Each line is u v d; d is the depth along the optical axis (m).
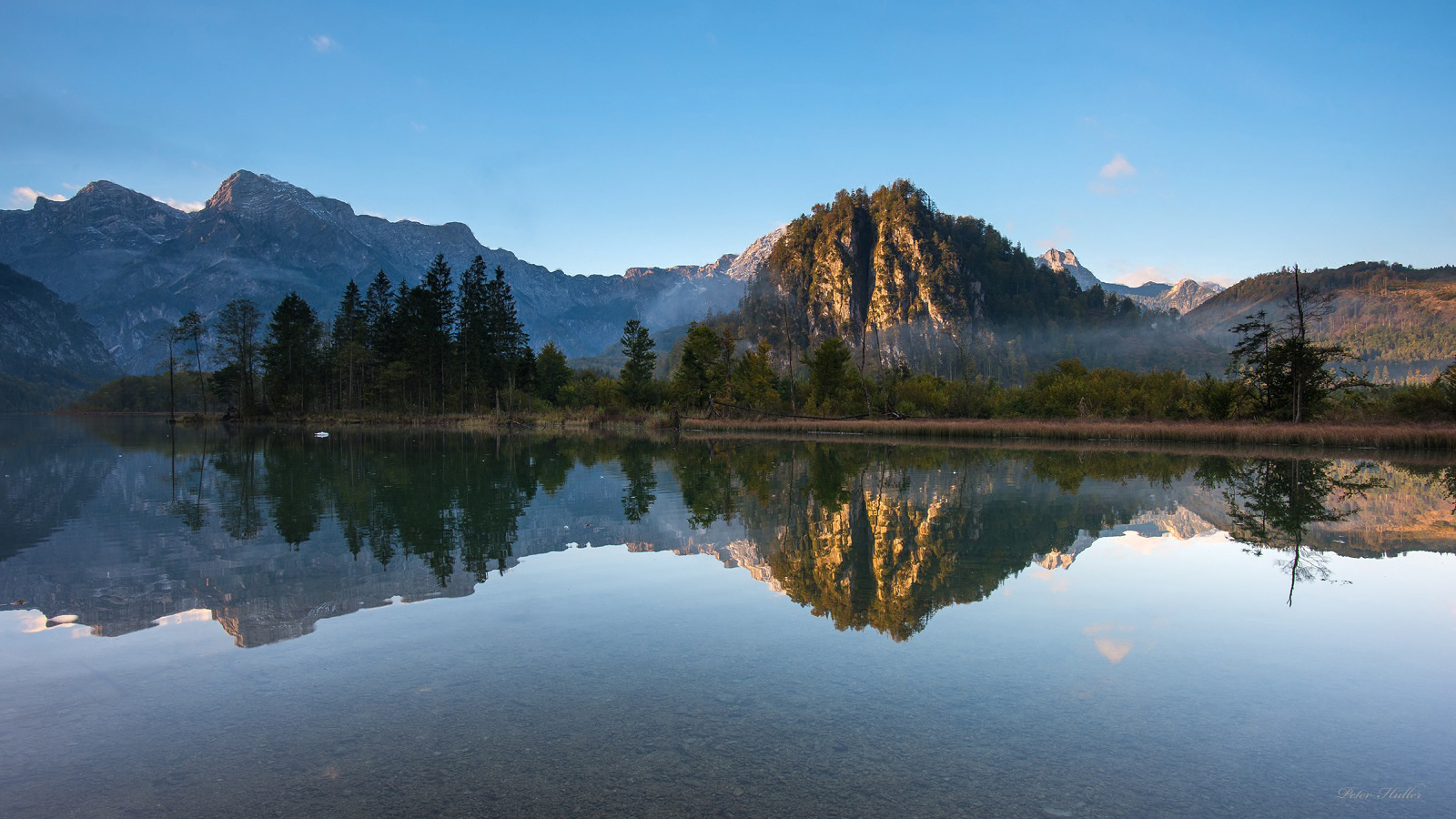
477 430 56.59
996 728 4.77
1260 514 14.34
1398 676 5.84
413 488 17.55
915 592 8.27
